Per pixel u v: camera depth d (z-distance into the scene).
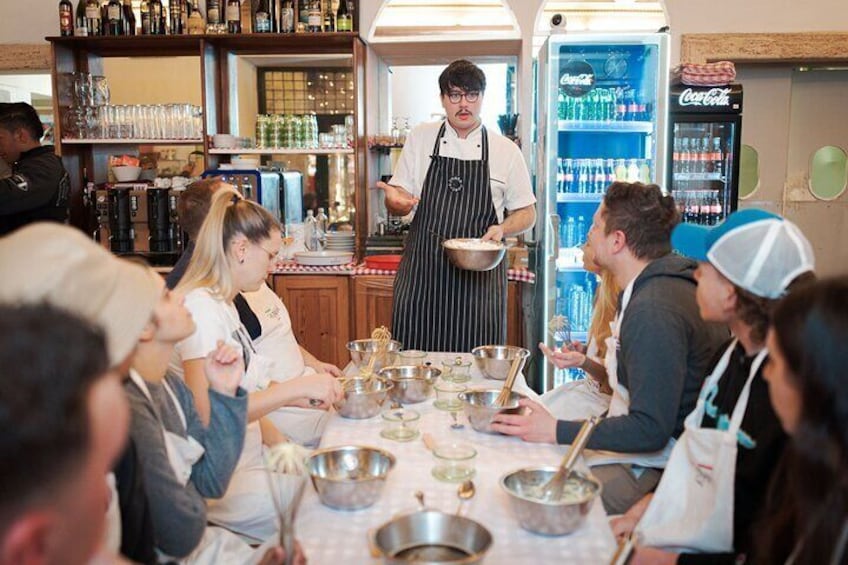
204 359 2.01
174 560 1.47
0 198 3.62
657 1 4.82
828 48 4.54
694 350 1.89
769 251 1.49
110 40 4.46
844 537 0.94
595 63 4.37
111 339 1.03
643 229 2.04
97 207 4.43
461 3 4.80
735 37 4.57
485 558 1.26
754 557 1.28
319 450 1.60
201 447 1.62
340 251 4.52
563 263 4.45
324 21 4.45
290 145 4.52
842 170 4.97
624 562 1.19
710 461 1.53
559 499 1.44
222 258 2.14
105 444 0.65
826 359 0.93
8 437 0.56
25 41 4.81
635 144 4.53
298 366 2.73
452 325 3.33
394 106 5.18
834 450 0.94
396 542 1.25
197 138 4.50
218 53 4.65
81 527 0.62
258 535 1.95
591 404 2.44
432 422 1.99
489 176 3.33
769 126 4.91
